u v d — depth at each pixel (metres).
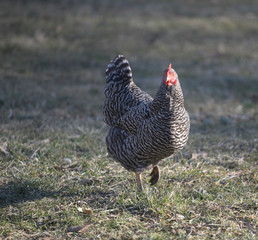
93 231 10.70
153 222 11.20
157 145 11.63
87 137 17.38
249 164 15.29
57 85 25.53
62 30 37.06
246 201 12.21
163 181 13.80
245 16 46.09
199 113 21.84
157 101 11.30
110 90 13.75
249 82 27.69
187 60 32.03
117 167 14.91
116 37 36.53
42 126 18.44
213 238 10.39
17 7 42.62
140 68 29.45
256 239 10.20
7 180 13.52
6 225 10.87
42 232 10.67
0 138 16.56
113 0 49.50
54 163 14.99
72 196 12.66
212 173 14.37
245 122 20.48
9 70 27.67
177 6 49.03
